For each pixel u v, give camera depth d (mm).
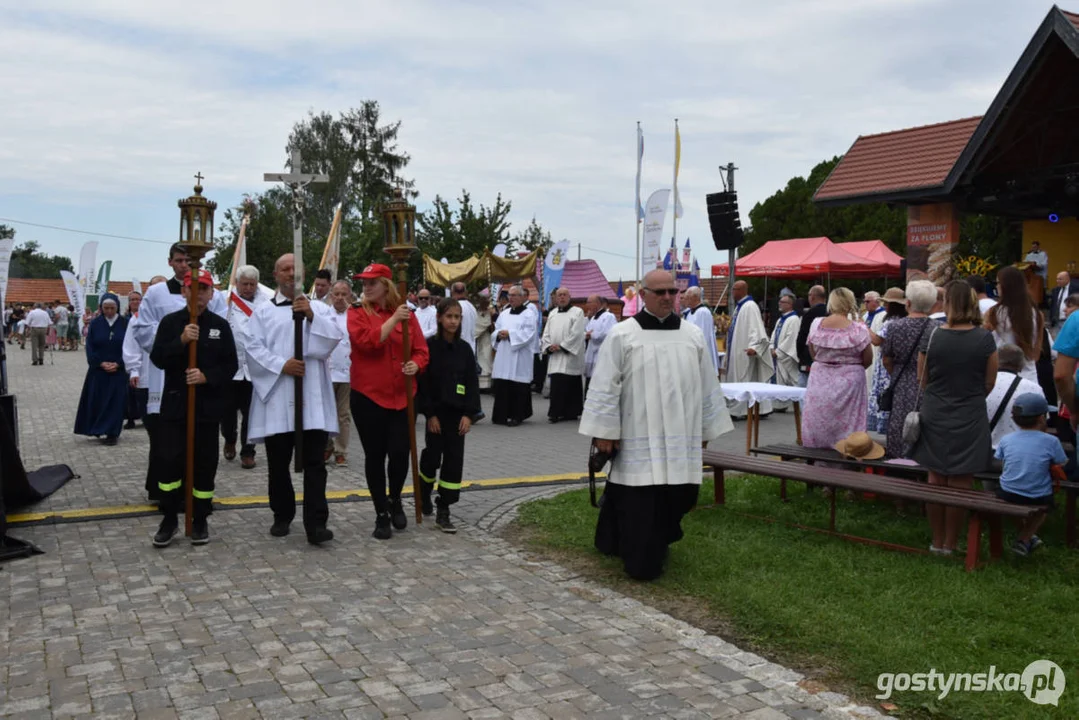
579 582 5621
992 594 5176
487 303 18672
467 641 4594
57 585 5480
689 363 5633
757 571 5707
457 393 6844
